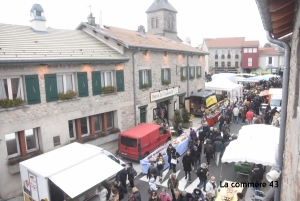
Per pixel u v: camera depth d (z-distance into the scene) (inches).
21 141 414.3
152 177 392.8
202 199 315.9
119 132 588.4
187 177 460.8
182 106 884.6
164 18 1502.2
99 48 592.1
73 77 500.7
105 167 362.0
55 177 323.0
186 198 305.3
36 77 425.7
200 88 1037.2
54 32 599.5
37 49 464.8
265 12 133.7
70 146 409.1
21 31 526.9
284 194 180.1
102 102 548.1
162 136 590.9
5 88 400.5
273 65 2092.8
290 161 149.6
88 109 517.3
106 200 390.3
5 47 426.0
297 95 140.6
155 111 732.7
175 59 832.9
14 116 398.6
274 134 414.6
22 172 353.7
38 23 559.2
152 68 709.3
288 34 179.3
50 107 449.4
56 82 457.7
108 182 396.8
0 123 381.7
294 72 148.3
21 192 410.9
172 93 808.3
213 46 2188.7
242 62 2134.6
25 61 397.1
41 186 326.0
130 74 622.2
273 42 185.8
